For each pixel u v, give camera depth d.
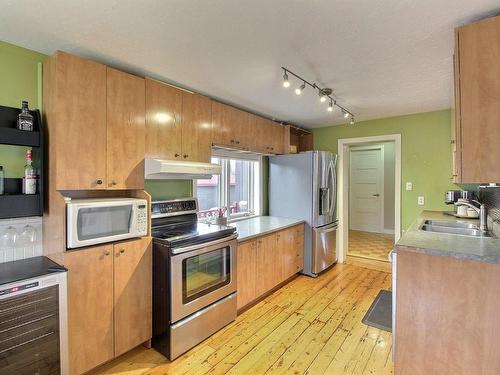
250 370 1.94
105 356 1.88
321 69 2.24
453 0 1.39
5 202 1.71
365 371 1.92
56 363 1.64
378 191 6.61
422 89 2.72
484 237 1.84
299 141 4.76
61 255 1.73
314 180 3.72
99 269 1.85
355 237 6.11
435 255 1.51
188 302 2.15
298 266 3.70
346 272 3.95
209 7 1.45
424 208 3.70
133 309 2.03
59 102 1.76
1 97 1.81
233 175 3.76
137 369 1.95
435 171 3.62
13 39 1.78
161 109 2.36
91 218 1.82
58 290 1.65
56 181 1.76
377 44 1.84
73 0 1.39
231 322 2.56
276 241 3.24
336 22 1.59
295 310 2.81
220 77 2.42
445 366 1.50
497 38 1.42
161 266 2.10
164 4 1.42
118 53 1.97
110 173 2.01
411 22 1.59
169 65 2.17
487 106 1.44
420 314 1.56
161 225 2.55
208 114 2.81
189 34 1.72
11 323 1.50
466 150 1.49
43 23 1.60
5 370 1.48
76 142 1.83
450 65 2.16
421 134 3.69
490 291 1.38
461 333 1.46
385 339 2.30
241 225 3.36
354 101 3.13
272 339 2.31
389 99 3.06
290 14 1.51
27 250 1.91
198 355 2.11
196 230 2.46
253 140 3.44
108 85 2.00
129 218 2.03
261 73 2.32
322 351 2.15
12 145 1.79
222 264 2.47
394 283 1.79
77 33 1.71
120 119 2.07
